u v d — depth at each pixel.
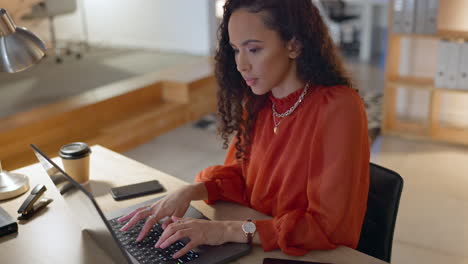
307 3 1.29
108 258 1.19
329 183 1.25
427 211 2.96
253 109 1.50
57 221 1.38
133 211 1.38
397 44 4.12
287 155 1.36
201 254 1.20
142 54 6.19
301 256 1.21
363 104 1.34
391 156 3.79
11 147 3.49
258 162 1.47
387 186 1.49
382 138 4.15
